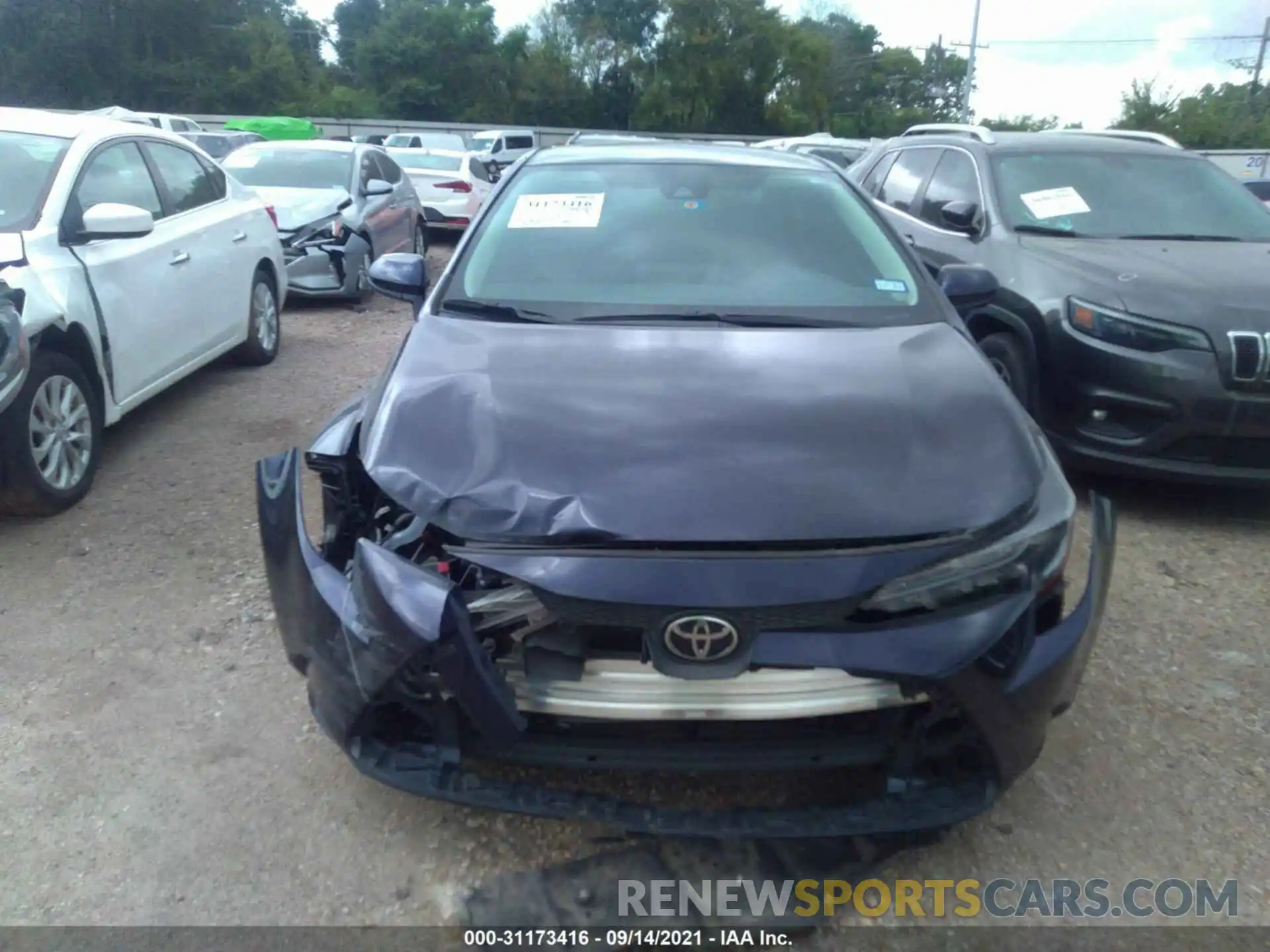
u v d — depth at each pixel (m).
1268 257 5.26
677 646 2.29
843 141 21.22
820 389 2.89
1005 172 6.02
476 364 2.99
